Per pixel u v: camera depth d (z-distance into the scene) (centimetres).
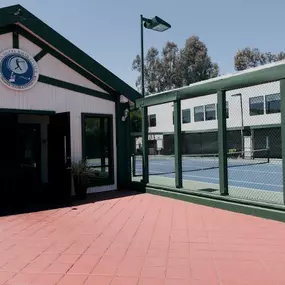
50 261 488
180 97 944
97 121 1186
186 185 1199
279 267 449
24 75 955
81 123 1075
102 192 1109
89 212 812
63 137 934
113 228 662
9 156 1260
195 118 3419
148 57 5541
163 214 770
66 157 916
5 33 930
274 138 2703
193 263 469
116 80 1125
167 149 3762
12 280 425
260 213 713
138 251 523
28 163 1314
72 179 1014
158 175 1667
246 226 650
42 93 996
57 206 893
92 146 1176
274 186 1256
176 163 973
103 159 1168
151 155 3841
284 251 509
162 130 3847
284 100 679
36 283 415
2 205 918
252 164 2302
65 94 1044
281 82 682
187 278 420
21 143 1302
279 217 677
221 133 818
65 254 517
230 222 683
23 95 961
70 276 434
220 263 467
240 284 401
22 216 782
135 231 637
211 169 1998
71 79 1059
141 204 893
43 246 557
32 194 1093
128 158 1178
